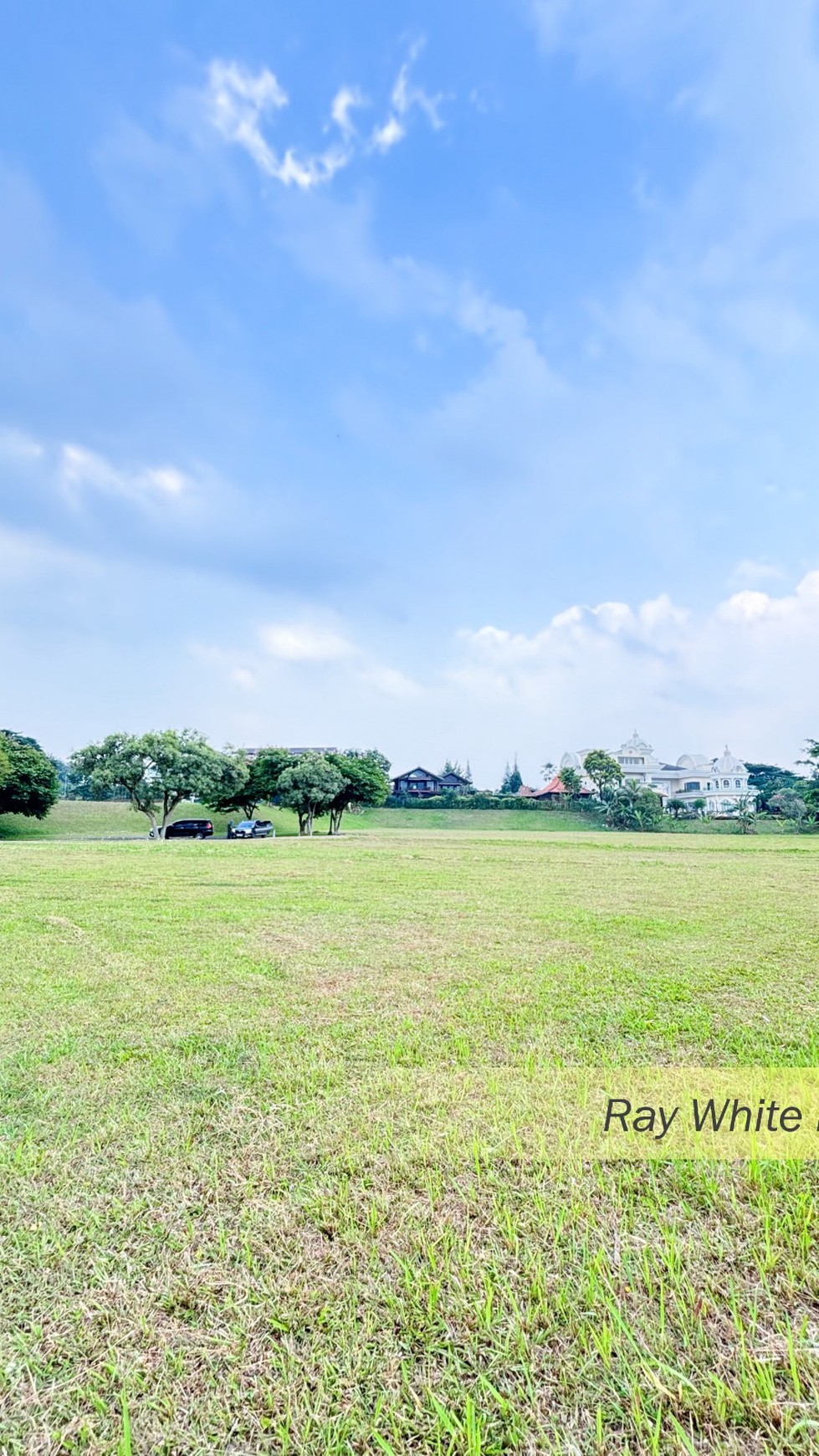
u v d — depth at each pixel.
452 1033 3.60
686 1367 1.42
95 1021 3.81
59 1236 1.87
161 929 6.71
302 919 7.39
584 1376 1.40
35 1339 1.51
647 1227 1.91
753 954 5.61
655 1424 1.28
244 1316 1.57
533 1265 1.72
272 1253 1.80
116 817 44.12
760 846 24.17
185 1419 1.32
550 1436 1.27
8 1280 1.69
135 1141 2.41
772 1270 1.72
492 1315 1.56
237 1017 3.89
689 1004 4.14
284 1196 2.07
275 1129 2.50
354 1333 1.52
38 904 8.37
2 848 20.14
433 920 7.39
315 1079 2.98
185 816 45.94
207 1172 2.20
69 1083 2.94
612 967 5.12
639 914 7.87
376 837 31.09
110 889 9.97
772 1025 3.73
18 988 4.50
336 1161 2.27
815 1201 2.02
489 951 5.71
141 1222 1.93
